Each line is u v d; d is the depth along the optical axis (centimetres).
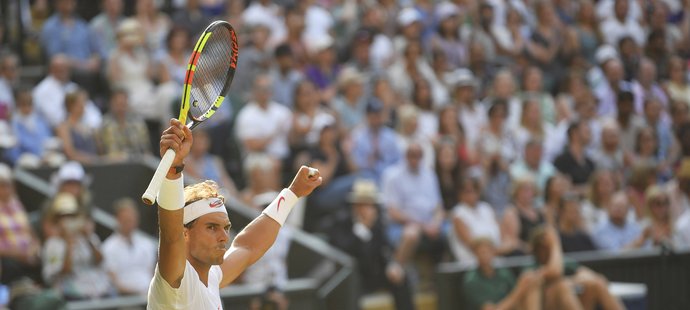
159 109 4356
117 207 3556
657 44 5869
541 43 5459
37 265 3466
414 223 4003
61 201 3341
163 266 1231
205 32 1323
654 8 6062
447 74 5000
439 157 4222
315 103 4309
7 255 3409
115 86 4228
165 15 5103
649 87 5466
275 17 5025
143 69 4416
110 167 3997
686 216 4172
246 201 3928
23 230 3481
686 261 4006
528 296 3469
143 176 4047
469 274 3653
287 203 1539
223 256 1334
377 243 3847
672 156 5078
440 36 5172
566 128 4647
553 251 3488
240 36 4675
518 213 4053
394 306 3800
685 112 5188
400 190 4056
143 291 3459
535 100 4659
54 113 4191
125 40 4388
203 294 1293
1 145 3891
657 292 3972
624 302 3653
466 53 5225
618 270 3938
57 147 3969
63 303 3020
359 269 3819
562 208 4019
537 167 4406
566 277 3750
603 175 4281
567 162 4544
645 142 4859
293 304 3438
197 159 3959
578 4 5928
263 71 4547
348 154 4197
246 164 4056
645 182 4447
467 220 3900
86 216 3553
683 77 5612
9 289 3238
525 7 5856
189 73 1298
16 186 3834
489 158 4247
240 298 3312
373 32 4969
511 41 5434
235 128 4288
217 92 1424
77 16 5078
